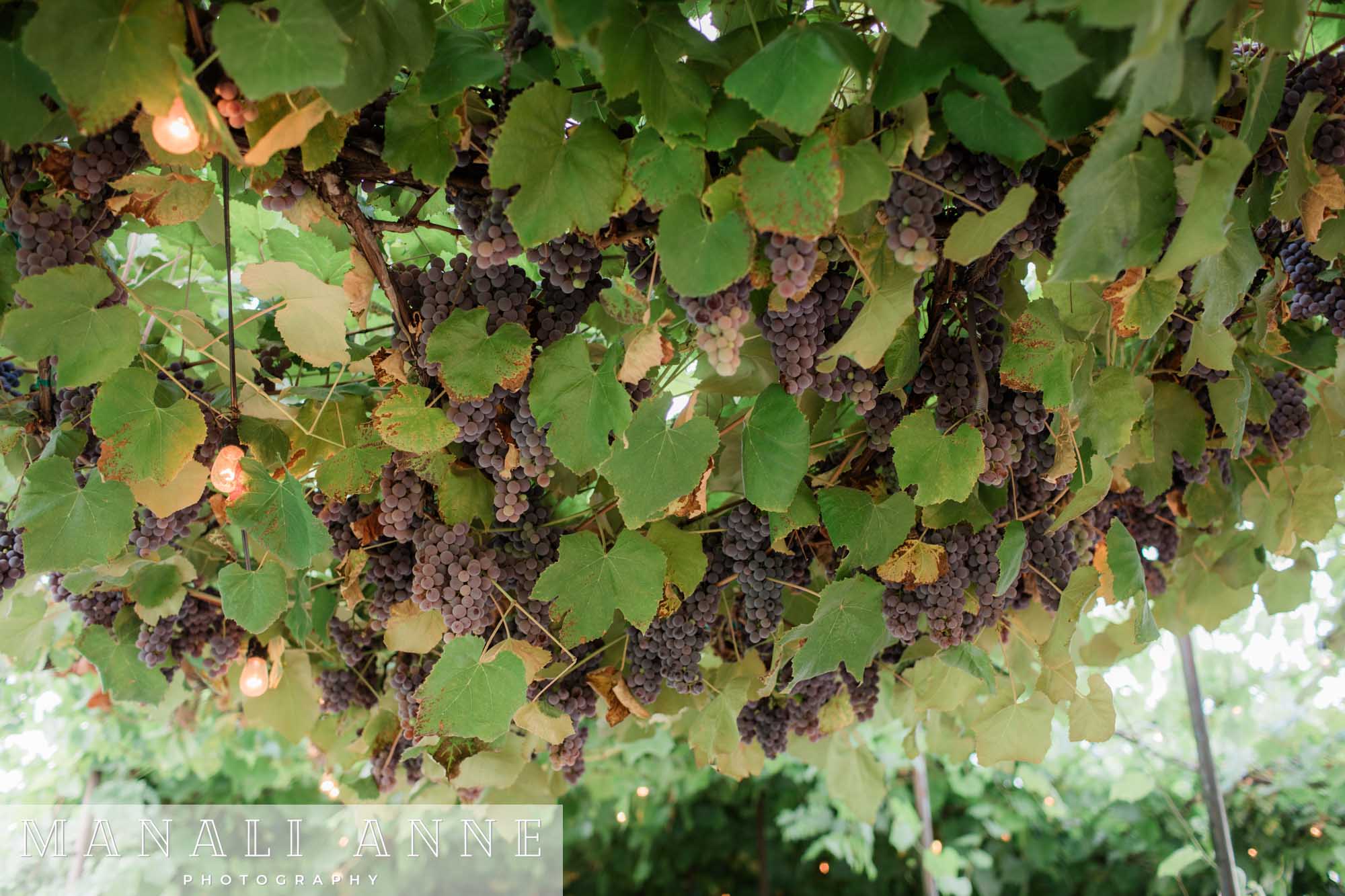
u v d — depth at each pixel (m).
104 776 3.21
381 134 1.23
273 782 3.20
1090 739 1.51
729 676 1.64
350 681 1.75
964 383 1.37
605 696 1.55
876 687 1.69
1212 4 1.04
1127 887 3.36
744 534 1.46
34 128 1.13
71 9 1.05
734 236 1.17
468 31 1.24
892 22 1.07
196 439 1.28
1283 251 1.44
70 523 1.28
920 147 1.14
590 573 1.40
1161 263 1.16
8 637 1.73
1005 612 1.56
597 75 1.11
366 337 1.65
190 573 1.59
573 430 1.29
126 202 1.22
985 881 3.49
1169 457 1.57
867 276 1.23
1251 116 1.18
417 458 1.38
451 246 1.69
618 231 1.26
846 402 1.51
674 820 4.24
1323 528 1.60
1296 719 2.88
